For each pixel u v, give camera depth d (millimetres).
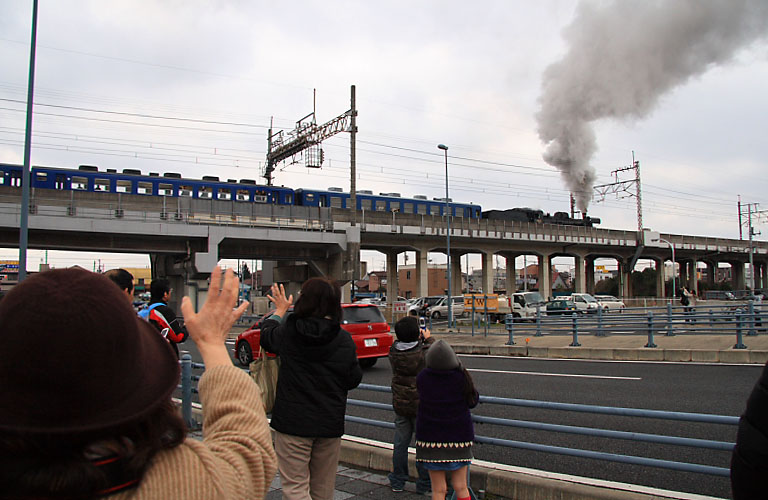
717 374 11523
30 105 16203
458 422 4281
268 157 47000
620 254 59719
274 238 34781
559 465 5980
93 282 1120
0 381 1014
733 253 71250
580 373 12391
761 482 1519
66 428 1002
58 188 31766
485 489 5250
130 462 1064
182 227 31844
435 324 34000
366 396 10531
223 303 1653
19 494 966
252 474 1339
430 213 49062
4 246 30328
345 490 5410
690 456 6086
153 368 1209
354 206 37125
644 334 18250
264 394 4070
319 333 3828
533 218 54750
